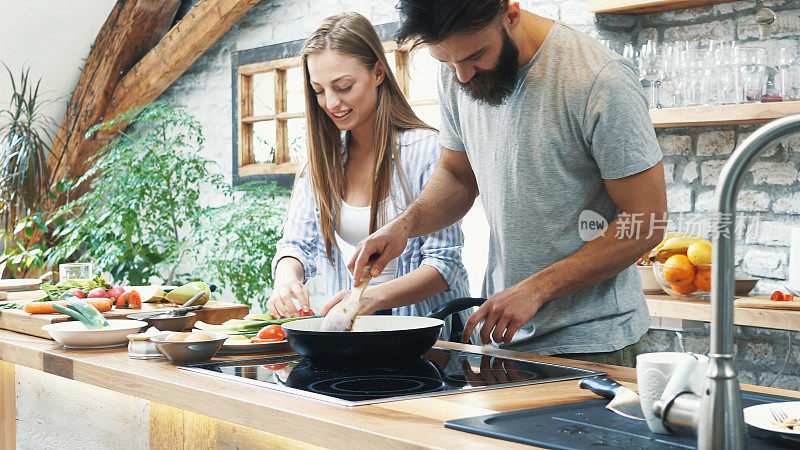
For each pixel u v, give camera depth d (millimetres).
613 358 1909
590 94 1772
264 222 5074
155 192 5594
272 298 2246
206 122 5922
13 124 5922
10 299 2768
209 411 1412
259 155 5711
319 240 2588
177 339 1736
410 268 2430
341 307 1745
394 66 4730
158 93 6035
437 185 2154
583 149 1843
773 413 1156
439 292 2311
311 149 2461
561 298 1905
